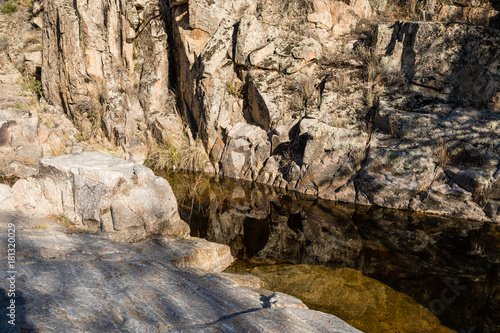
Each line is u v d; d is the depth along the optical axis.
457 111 6.36
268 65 7.81
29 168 7.22
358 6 8.84
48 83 9.72
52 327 2.04
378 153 6.24
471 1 8.05
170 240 4.29
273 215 5.81
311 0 8.62
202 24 8.34
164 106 9.28
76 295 2.50
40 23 11.59
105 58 9.14
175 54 9.19
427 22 6.96
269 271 4.05
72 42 8.86
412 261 4.30
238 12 8.50
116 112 9.14
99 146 8.77
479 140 5.90
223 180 7.44
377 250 4.60
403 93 7.00
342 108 7.18
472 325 3.12
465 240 4.85
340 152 6.55
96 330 2.10
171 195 4.60
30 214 4.18
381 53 7.57
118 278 2.85
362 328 2.99
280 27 8.46
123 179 4.19
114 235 4.04
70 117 9.55
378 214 5.72
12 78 10.79
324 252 4.56
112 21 8.94
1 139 7.02
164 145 8.61
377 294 3.58
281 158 7.26
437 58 6.81
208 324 2.23
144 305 2.46
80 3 8.67
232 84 8.16
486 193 5.42
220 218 5.67
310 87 7.55
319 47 7.92
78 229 4.13
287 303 2.68
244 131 7.77
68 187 4.29
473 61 6.51
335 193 6.41
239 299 2.74
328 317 2.45
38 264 2.90
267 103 7.48
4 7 12.40
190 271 3.51
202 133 8.29
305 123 7.00
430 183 5.82
